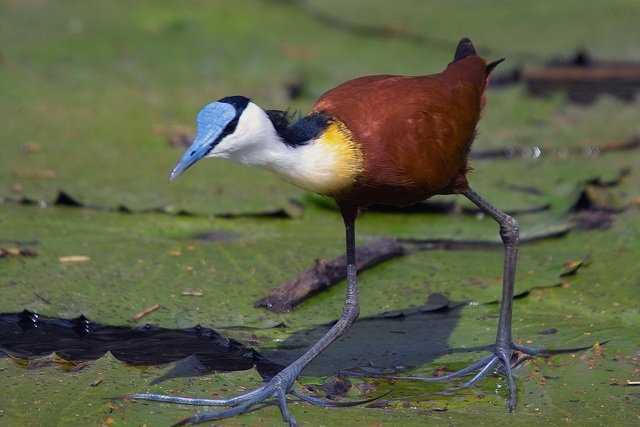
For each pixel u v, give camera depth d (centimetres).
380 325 1030
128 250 1155
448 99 929
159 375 908
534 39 1958
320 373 941
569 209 1278
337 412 863
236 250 1166
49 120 1554
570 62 1858
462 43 1033
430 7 2159
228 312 1033
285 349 977
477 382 925
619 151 1496
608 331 1002
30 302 1026
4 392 869
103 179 1345
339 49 1970
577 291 1090
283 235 1217
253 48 1964
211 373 923
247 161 848
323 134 856
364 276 1123
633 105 1689
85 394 868
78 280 1080
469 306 1062
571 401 882
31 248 1148
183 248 1167
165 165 1404
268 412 863
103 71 1802
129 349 970
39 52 1858
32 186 1309
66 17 2059
